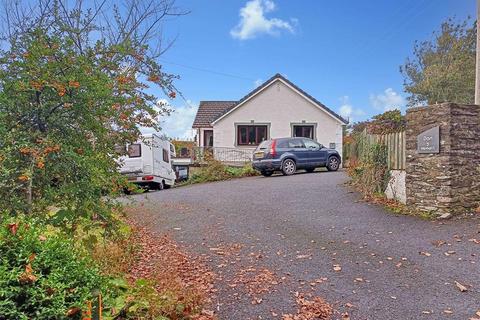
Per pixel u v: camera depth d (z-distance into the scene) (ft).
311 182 45.70
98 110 13.56
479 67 30.68
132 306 11.94
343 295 14.65
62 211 13.00
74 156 12.67
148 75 16.17
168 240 23.18
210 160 64.75
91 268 10.56
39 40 12.73
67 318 8.90
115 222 15.03
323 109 85.30
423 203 27.50
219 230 25.34
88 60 13.83
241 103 84.28
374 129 41.75
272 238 22.93
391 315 12.97
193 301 13.47
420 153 27.89
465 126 26.45
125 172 49.73
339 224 25.59
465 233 21.90
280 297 14.57
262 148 59.26
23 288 8.41
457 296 14.26
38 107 12.76
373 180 34.60
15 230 9.15
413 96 119.34
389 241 21.38
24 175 11.45
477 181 26.76
